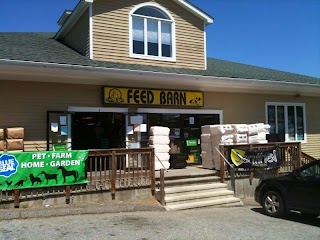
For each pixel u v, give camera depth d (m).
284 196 9.48
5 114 11.20
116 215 9.09
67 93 12.13
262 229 8.15
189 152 14.48
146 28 14.20
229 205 11.15
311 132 17.91
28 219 8.39
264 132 13.99
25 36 16.28
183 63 14.75
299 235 7.70
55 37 16.73
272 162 13.29
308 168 9.30
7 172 8.87
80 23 14.14
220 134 12.93
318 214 8.83
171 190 10.88
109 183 10.18
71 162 9.65
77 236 7.07
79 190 9.76
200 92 14.61
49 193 9.39
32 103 11.60
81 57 13.05
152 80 12.74
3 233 7.21
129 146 13.01
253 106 16.16
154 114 13.70
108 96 12.63
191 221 8.70
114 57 13.45
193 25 15.13
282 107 17.08
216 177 12.32
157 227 7.98
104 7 13.45
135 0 14.04
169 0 14.62
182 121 14.36
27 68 10.38
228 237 7.34
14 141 10.84
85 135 12.51
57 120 11.94
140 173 10.64
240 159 12.62
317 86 16.25
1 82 11.20
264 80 14.73
